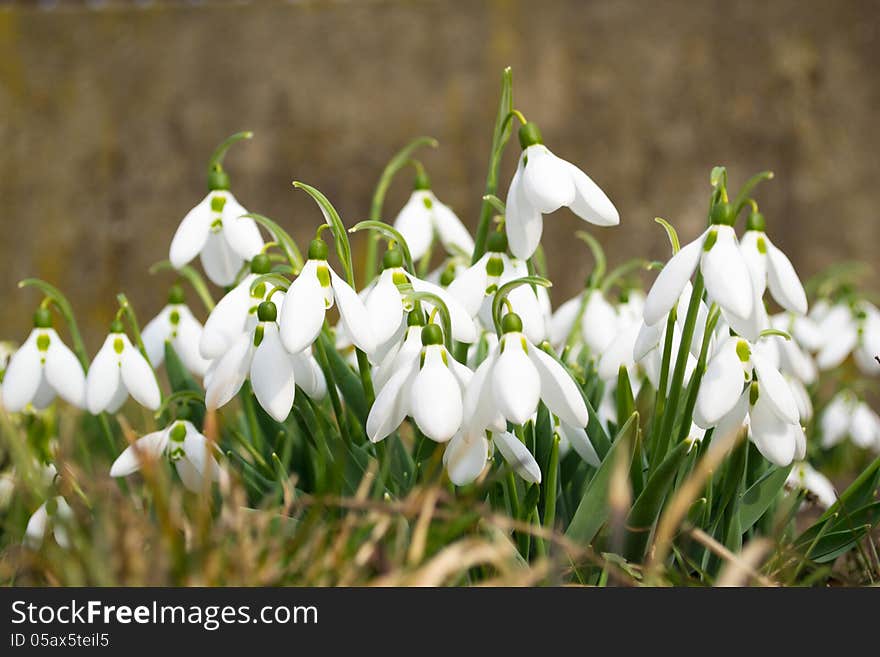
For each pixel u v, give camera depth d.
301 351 0.63
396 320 0.64
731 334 0.65
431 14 1.53
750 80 1.49
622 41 1.51
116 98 1.54
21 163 1.53
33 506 0.69
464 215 1.49
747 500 0.68
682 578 0.65
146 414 0.77
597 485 0.65
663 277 0.63
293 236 1.50
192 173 1.52
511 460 0.64
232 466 0.70
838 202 1.46
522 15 1.52
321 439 0.67
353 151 1.51
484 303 0.67
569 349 0.73
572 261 1.45
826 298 0.88
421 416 0.62
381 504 0.63
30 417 0.77
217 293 1.40
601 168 1.49
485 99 1.51
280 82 1.53
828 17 1.49
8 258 1.51
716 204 0.63
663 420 0.66
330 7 1.54
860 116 1.47
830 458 0.89
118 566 0.63
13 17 1.55
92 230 1.52
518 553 0.65
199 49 1.54
